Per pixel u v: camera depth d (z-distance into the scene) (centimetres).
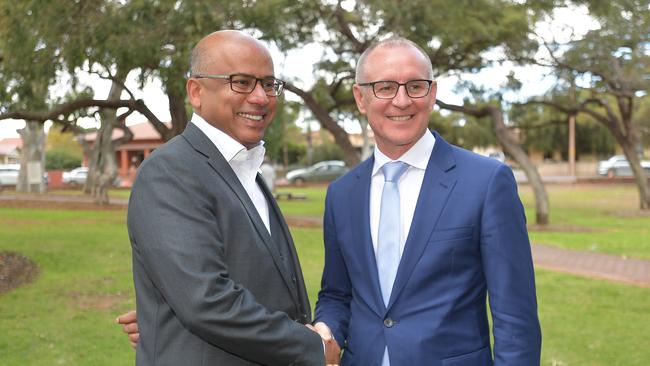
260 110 222
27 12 1038
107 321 631
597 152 5412
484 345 232
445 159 240
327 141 6391
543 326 616
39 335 575
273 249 216
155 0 1037
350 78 1712
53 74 1080
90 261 977
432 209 232
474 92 1734
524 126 2403
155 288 205
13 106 1200
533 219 1819
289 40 1343
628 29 1669
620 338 575
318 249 1131
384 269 240
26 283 822
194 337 201
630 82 1869
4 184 3884
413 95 237
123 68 1083
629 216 1888
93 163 3122
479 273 232
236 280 205
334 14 1465
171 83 1087
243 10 1062
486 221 225
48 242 1173
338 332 254
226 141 221
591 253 1119
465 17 1382
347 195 257
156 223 193
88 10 1054
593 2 1512
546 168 5209
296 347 196
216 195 205
